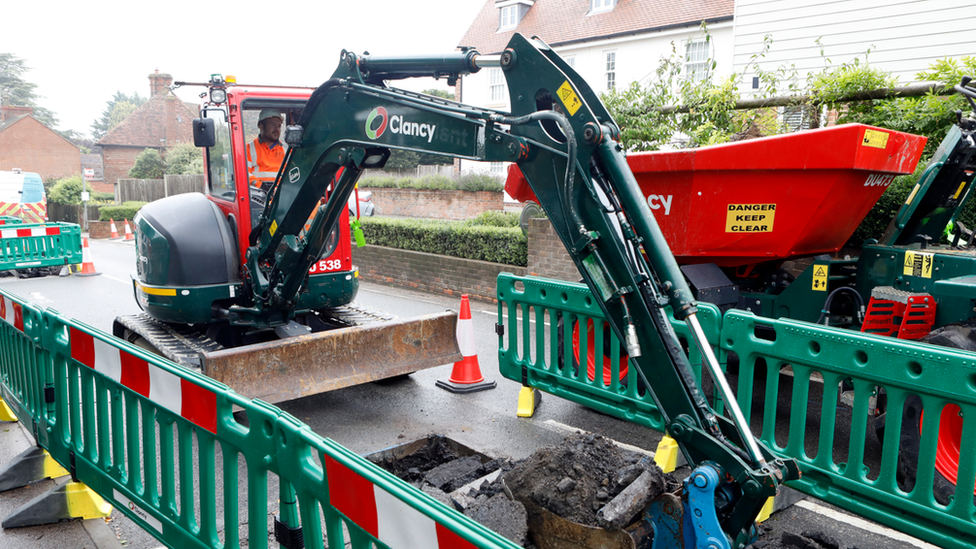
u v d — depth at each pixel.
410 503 1.84
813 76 9.71
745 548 3.32
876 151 5.11
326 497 2.21
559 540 3.23
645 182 5.82
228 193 6.17
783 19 11.78
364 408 6.04
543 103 3.45
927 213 5.76
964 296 4.27
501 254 11.15
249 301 6.11
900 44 10.60
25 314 4.36
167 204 6.16
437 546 1.78
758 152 5.19
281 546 2.49
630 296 3.08
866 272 5.54
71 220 30.91
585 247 3.11
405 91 4.12
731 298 5.78
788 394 6.27
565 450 3.46
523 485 3.40
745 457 2.85
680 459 4.68
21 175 16.23
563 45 25.92
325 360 5.48
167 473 3.13
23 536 3.82
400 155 30.45
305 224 5.62
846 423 5.52
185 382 2.91
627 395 4.99
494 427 5.55
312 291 6.40
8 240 13.44
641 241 3.03
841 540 3.74
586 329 5.29
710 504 2.76
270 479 4.61
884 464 3.48
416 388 6.62
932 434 3.28
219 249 5.94
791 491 4.14
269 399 5.16
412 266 12.69
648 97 9.79
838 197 5.28
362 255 13.94
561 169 3.25
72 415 3.90
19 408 4.65
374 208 26.91
